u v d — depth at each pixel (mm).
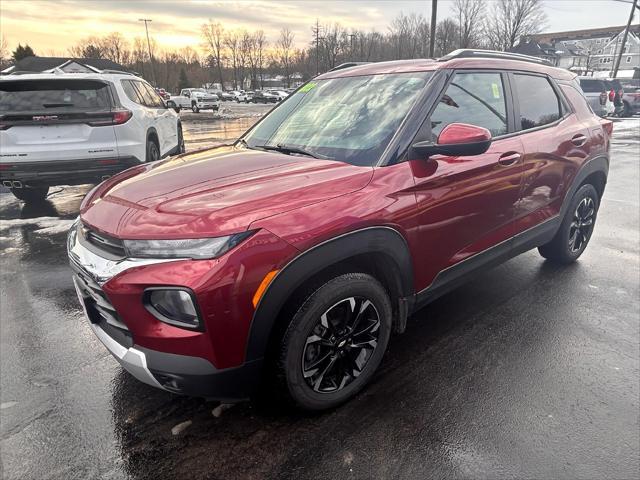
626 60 80375
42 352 2912
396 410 2348
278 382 2104
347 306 2223
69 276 4133
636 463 2027
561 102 3688
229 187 2174
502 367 2703
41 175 5777
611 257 4438
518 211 3188
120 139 6094
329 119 2908
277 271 1885
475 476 1964
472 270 2926
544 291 3691
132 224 1954
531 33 63125
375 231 2188
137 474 1995
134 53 89125
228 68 94438
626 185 7707
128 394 2504
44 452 2111
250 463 2041
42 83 5793
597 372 2656
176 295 1823
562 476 1962
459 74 2873
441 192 2537
